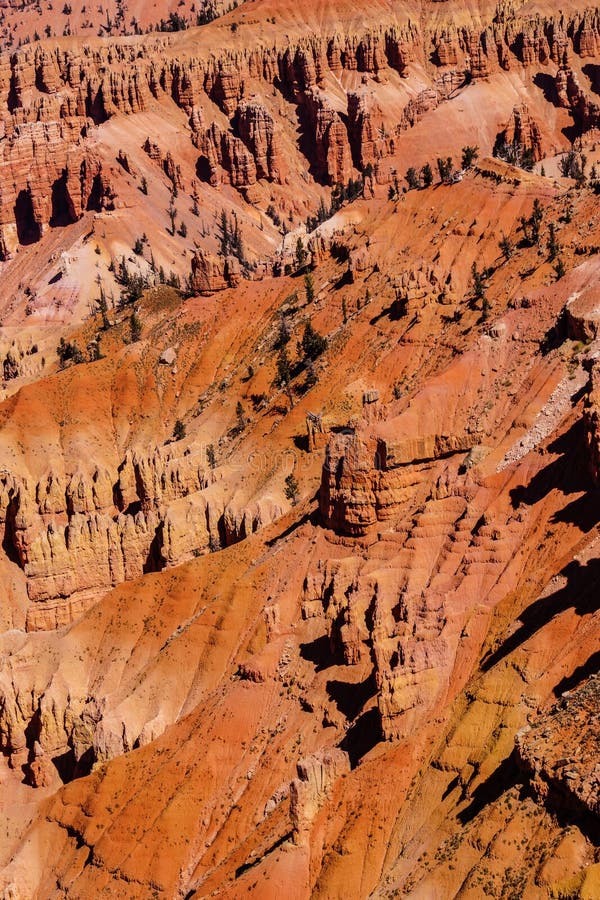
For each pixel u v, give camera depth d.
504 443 106.25
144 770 98.75
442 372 118.38
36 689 116.75
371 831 76.38
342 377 144.38
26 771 114.81
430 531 98.56
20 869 97.88
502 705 76.19
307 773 79.69
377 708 85.56
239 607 109.56
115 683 114.44
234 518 128.38
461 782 74.38
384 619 91.06
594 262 123.19
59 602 132.88
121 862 93.06
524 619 82.94
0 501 144.12
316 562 107.44
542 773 66.31
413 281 143.12
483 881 64.38
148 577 121.50
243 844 85.81
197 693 106.31
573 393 106.31
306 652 99.56
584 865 61.75
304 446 137.25
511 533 92.25
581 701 69.62
